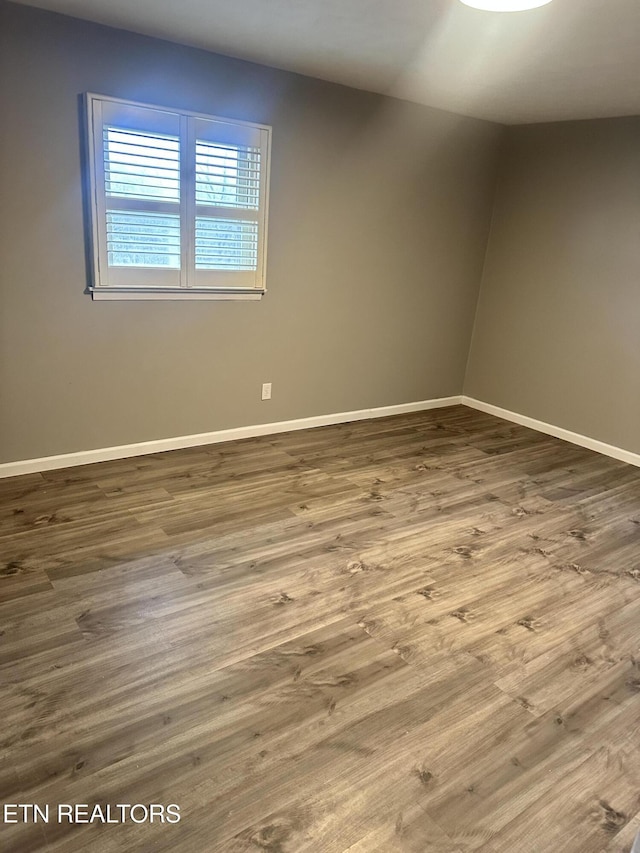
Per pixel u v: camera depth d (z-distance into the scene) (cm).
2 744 174
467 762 179
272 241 387
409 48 285
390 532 308
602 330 429
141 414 372
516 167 468
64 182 307
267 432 433
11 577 249
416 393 511
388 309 462
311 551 285
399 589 260
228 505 324
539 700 204
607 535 319
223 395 402
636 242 401
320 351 438
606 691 210
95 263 324
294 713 192
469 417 511
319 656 217
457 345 521
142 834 151
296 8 245
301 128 372
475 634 235
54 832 151
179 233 346
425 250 464
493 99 378
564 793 171
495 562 287
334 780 170
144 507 315
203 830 153
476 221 486
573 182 430
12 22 273
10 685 195
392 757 178
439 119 430
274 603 245
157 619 230
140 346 357
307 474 371
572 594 266
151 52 309
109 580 252
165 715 188
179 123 326
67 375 338
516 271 481
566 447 450
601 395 436
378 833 156
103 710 188
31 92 286
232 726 185
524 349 485
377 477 374
